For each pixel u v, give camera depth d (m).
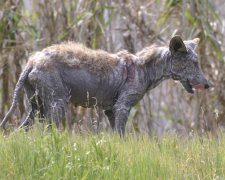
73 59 29.36
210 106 44.94
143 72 30.81
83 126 39.31
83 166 23.31
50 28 43.84
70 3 44.25
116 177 22.97
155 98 47.91
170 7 45.44
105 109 31.00
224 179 23.80
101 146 24.36
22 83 28.72
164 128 48.69
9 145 24.42
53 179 22.64
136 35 44.59
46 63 28.73
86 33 43.50
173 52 30.59
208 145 26.58
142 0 46.94
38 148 24.03
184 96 46.28
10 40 43.34
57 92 28.84
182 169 24.25
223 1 56.28
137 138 28.55
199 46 44.34
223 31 46.56
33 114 29.31
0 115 39.31
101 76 29.94
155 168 23.72
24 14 45.19
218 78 45.28
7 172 23.14
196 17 44.25
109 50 43.75
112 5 44.81
